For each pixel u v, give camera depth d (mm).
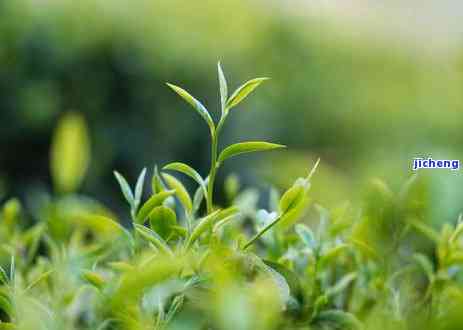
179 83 5574
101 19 5434
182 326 686
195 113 5598
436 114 5844
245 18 6098
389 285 927
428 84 6547
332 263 961
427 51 7172
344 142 6445
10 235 1144
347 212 988
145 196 5301
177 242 826
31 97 5254
